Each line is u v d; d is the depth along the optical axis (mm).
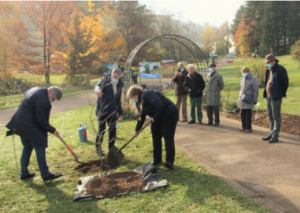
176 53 47344
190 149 5223
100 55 26672
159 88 17000
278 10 43406
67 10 24297
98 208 3100
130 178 3807
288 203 3109
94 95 16562
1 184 3832
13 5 19906
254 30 49125
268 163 4340
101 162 4383
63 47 24953
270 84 5371
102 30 26734
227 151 5012
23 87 17844
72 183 3811
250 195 3318
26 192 3584
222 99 9289
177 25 41344
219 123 7402
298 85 12805
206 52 70062
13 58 19781
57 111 10797
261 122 7070
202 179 3768
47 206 3211
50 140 6094
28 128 3738
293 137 5621
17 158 4938
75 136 6410
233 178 3852
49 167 4441
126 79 9297
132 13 32250
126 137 6121
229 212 2922
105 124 5094
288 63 27625
